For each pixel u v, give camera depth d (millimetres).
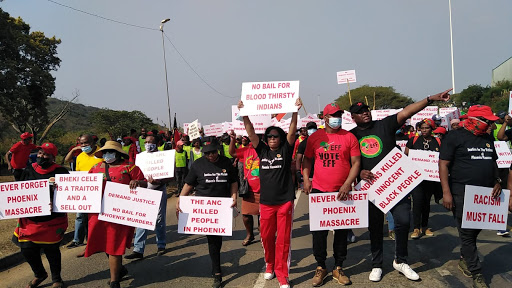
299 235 6926
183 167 11945
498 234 6109
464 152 4340
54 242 4773
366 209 4367
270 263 4816
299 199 10281
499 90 33094
